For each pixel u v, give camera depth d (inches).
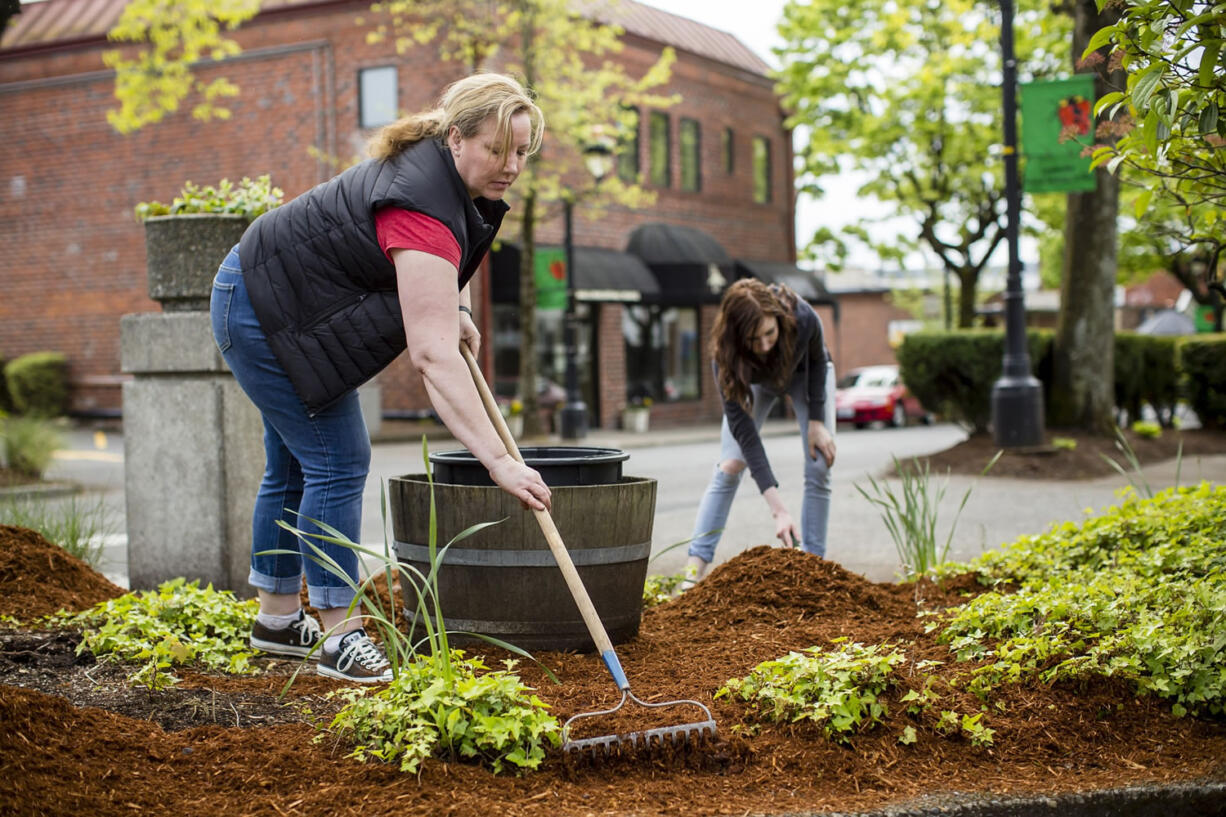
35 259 1054.4
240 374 152.4
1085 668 141.0
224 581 229.8
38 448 538.9
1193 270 1002.1
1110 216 561.3
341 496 155.4
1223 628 143.1
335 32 920.9
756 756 122.2
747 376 222.7
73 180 1032.8
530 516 155.6
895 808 111.7
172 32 693.9
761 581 190.4
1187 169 164.9
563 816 106.7
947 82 961.5
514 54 900.0
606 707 133.0
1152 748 130.2
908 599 201.2
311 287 145.2
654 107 1090.1
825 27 1007.0
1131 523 215.8
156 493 233.3
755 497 456.8
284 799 108.8
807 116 1034.1
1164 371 722.2
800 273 1188.5
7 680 144.6
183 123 981.8
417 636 162.7
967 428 586.2
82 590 194.9
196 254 229.5
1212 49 133.7
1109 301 566.3
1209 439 653.9
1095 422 568.1
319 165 933.2
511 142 137.0
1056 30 763.4
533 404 837.8
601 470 164.9
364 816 105.3
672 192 1112.8
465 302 153.1
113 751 116.8
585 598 131.0
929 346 566.9
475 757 118.7
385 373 916.6
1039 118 517.0
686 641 170.4
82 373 1041.5
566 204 839.1
